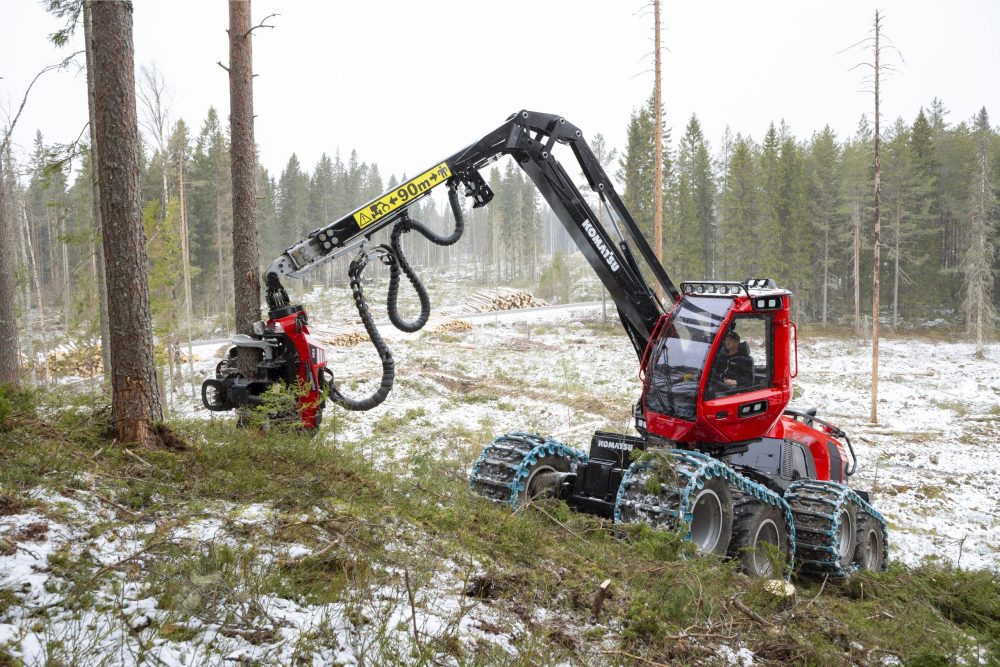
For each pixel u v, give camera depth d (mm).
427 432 14133
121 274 6062
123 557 3887
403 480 6723
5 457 4961
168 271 18156
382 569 4328
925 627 5727
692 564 5344
